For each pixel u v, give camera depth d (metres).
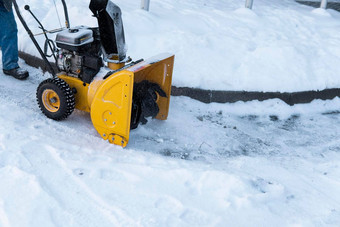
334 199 4.09
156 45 5.54
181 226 3.64
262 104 5.46
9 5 4.95
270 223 3.76
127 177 4.03
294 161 4.59
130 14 5.91
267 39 6.09
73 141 4.41
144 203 3.79
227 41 5.80
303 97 5.58
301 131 5.15
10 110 4.69
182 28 5.98
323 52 5.96
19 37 5.74
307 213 3.89
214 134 4.91
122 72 4.21
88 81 4.53
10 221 3.54
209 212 3.78
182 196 3.89
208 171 4.11
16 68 5.36
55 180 3.90
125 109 4.30
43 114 4.75
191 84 5.31
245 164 4.44
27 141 4.27
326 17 7.20
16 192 3.74
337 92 5.71
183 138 4.77
